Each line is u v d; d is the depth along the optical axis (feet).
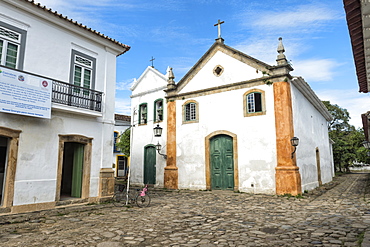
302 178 41.60
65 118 31.01
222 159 45.73
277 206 30.27
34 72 28.68
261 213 26.45
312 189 46.14
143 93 61.67
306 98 50.96
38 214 26.04
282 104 40.22
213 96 47.62
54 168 29.50
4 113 25.81
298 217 24.25
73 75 32.53
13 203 25.82
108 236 18.72
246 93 43.93
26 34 28.45
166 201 35.32
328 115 69.72
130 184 59.31
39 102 27.48
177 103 52.37
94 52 35.32
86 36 33.99
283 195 38.06
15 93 25.72
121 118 82.23
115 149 80.43
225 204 32.22
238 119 44.21
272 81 41.63
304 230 19.54
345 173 121.19
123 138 63.26
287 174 38.19
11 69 25.66
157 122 57.26
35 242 17.34
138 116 61.67
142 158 58.80
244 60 44.98
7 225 22.20
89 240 17.76
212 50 49.06
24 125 27.25
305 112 49.21
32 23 29.01
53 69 30.48
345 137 123.95
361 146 117.50
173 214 26.61
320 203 31.89
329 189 48.39
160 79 58.75
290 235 18.28
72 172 36.91
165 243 17.01
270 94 41.70
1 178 32.50
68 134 31.01
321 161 60.64
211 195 40.50
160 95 58.18
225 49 47.34
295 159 39.27
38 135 28.32
